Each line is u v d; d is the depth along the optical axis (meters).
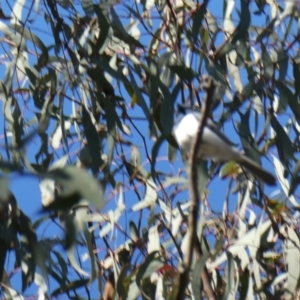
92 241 10.51
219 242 10.11
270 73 10.60
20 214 9.40
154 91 9.92
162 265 9.53
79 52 10.43
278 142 10.36
